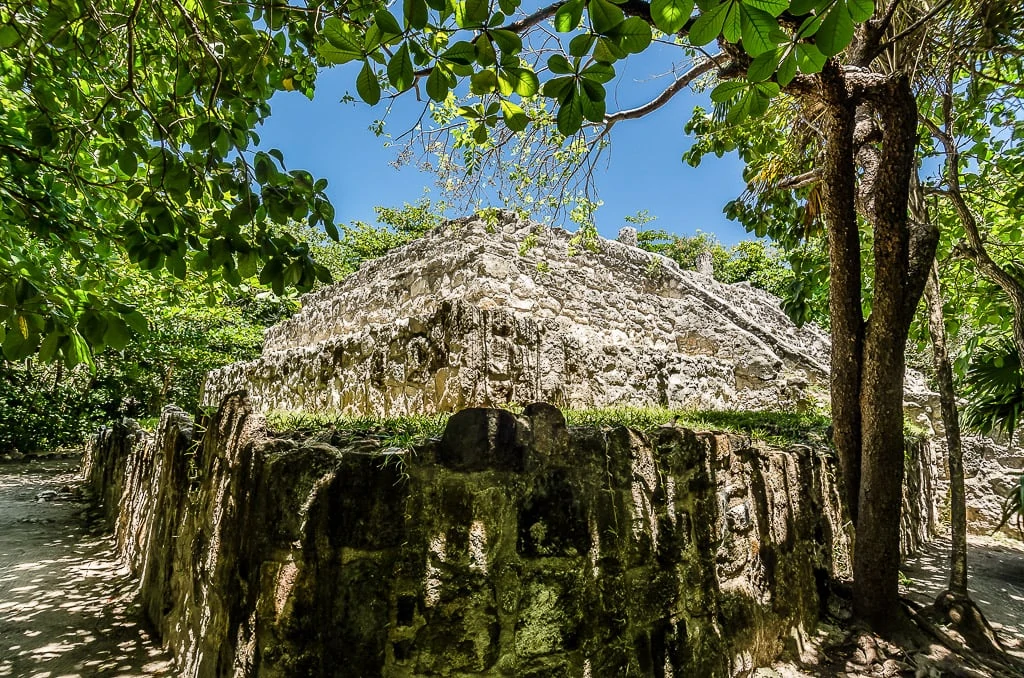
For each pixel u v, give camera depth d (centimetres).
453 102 460
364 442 246
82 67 323
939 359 439
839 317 366
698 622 285
